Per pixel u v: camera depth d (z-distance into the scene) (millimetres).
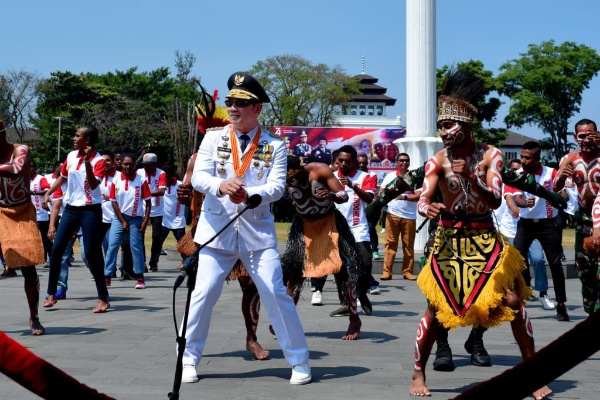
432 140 16672
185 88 80688
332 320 9117
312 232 7668
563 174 7422
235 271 6504
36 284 7805
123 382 5750
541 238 9406
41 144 65125
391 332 8250
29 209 7754
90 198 9383
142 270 12477
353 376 6137
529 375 2568
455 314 5273
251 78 5992
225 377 6066
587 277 7246
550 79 52406
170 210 15828
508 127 55250
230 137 6000
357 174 9938
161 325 8461
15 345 2797
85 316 9172
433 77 16953
